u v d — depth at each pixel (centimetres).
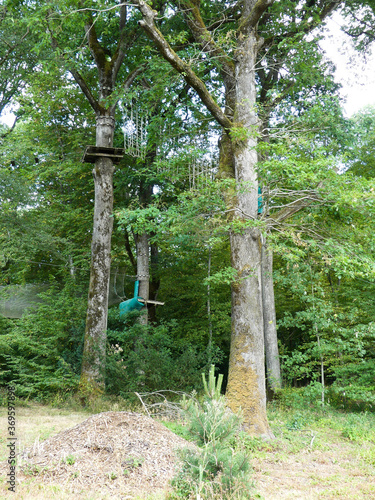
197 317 2047
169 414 1108
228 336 1978
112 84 1633
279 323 1417
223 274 1099
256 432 1028
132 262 2231
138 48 1798
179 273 2039
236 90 1244
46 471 632
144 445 705
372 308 1541
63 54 1573
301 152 1188
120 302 1933
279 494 641
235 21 1544
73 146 1942
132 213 1241
